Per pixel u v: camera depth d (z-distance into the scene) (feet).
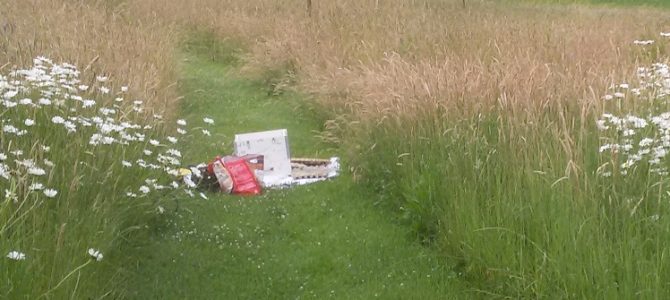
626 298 14.66
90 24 39.70
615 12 73.46
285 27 45.78
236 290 18.44
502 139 20.54
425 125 23.80
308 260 20.18
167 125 26.55
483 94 24.18
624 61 30.40
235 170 25.58
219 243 21.02
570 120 21.16
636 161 17.90
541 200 17.58
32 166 16.40
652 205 16.83
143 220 20.06
